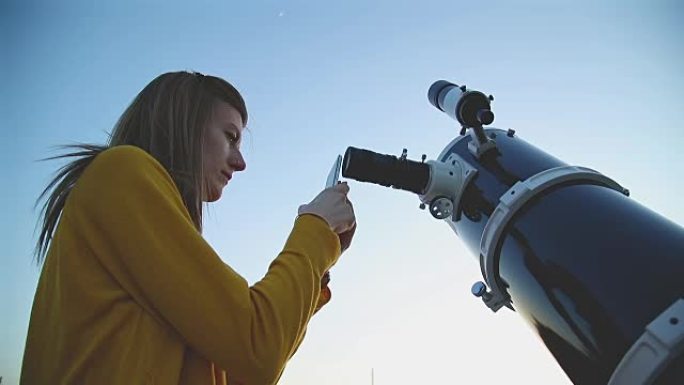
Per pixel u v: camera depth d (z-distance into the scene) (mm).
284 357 941
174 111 1232
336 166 1718
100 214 923
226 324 885
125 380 854
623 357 1242
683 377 1128
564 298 1441
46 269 1002
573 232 1510
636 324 1246
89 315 894
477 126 1985
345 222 1211
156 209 936
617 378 1229
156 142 1205
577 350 1419
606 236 1444
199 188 1187
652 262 1318
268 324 922
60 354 900
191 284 892
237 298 906
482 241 1793
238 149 1383
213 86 1348
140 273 892
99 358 874
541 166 1812
